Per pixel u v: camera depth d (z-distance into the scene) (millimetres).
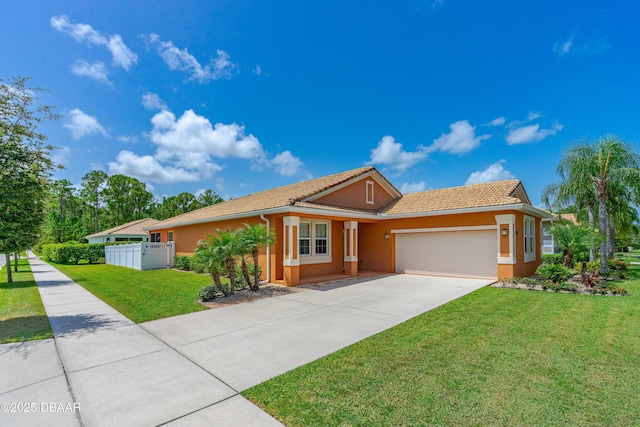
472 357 5004
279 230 13359
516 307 8297
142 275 17141
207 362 5043
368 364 4820
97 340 6172
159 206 62312
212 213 19281
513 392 3885
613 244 18984
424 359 4961
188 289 12164
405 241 16391
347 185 16594
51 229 45812
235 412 3559
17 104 7617
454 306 8562
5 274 19078
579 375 4328
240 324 7246
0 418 3467
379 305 8961
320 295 10602
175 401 3818
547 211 17094
